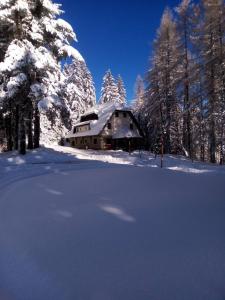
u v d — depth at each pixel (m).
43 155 22.56
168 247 4.45
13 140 30.05
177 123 37.69
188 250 4.32
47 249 4.46
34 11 22.03
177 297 3.13
